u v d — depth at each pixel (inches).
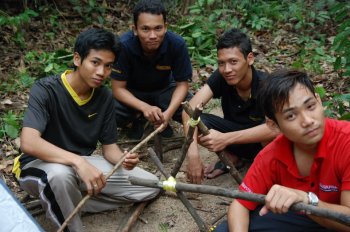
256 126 124.5
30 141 106.3
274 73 82.0
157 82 154.2
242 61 122.3
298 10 251.0
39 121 108.5
